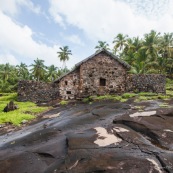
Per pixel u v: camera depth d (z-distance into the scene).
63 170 5.06
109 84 19.58
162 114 9.31
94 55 19.19
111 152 5.75
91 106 14.62
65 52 53.28
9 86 53.84
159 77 19.95
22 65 65.31
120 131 7.43
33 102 20.23
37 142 7.72
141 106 12.34
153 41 35.84
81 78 19.31
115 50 41.72
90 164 5.17
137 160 5.18
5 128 11.09
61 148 6.57
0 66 68.31
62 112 13.81
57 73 55.00
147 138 6.92
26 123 12.02
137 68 32.72
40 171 5.33
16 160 6.14
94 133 7.46
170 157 5.25
